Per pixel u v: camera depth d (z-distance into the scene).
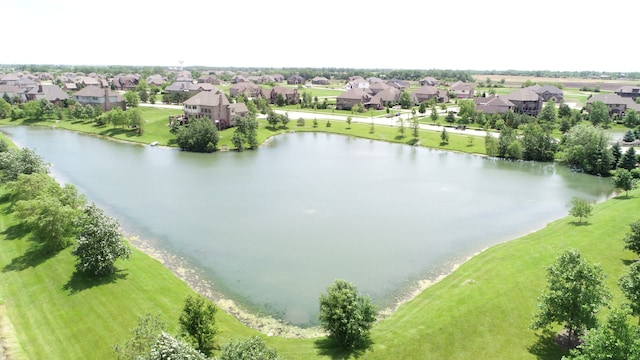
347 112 185.12
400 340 35.16
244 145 119.44
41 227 48.56
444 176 93.25
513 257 50.91
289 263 50.38
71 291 41.81
